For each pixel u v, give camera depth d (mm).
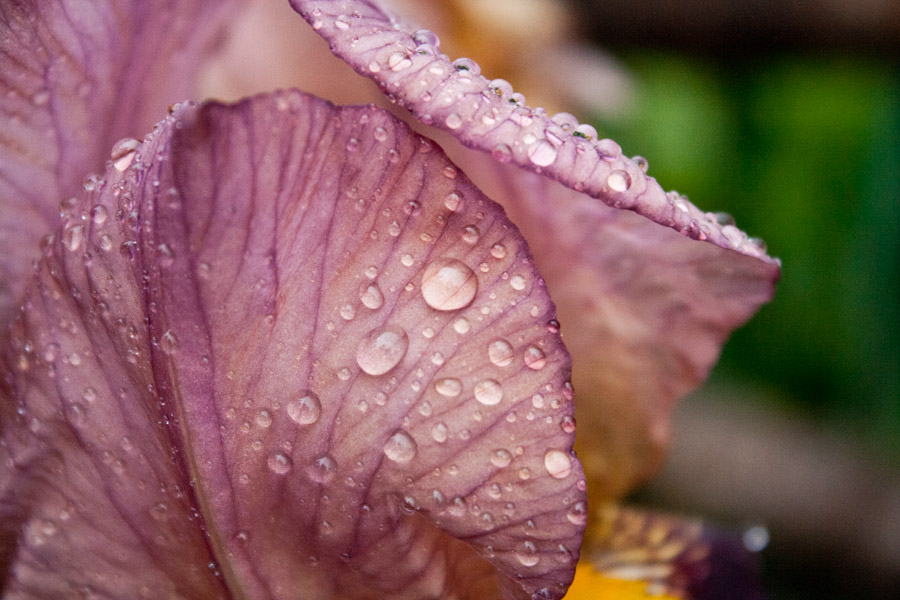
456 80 137
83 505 148
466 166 158
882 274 499
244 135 134
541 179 153
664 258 157
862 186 515
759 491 462
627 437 172
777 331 551
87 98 157
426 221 135
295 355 137
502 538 139
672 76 521
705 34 417
